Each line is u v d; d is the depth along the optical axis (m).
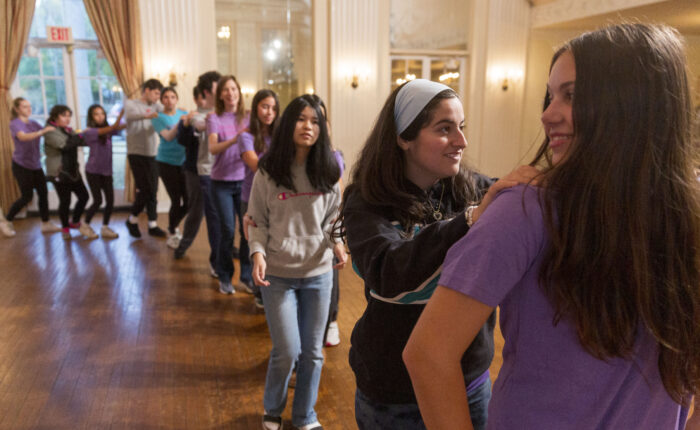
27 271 4.23
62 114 5.10
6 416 2.20
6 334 3.03
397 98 1.02
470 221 0.72
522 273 0.64
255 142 3.01
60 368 2.63
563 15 7.23
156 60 6.69
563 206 0.62
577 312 0.62
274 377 1.96
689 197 0.62
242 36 7.09
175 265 4.41
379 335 1.09
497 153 8.07
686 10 6.32
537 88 8.12
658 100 0.59
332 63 7.13
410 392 1.09
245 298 3.64
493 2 7.54
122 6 6.45
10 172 6.38
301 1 7.18
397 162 1.04
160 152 4.77
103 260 4.56
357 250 0.96
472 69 7.77
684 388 0.67
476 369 1.09
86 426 2.14
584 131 0.61
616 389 0.66
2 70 6.16
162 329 3.11
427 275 0.78
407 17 7.49
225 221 3.57
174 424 2.16
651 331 0.62
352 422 2.19
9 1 6.05
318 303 1.96
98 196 5.38
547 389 0.68
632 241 0.60
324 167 1.92
